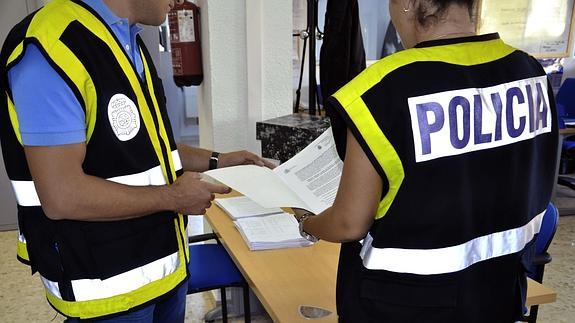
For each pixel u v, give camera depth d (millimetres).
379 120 691
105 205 899
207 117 2314
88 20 927
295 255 1389
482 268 819
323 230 847
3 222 3480
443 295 773
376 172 716
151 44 3377
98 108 902
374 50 3875
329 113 737
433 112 702
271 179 1235
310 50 2299
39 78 833
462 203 744
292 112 2371
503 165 779
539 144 851
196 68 2248
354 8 2352
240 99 2244
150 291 1035
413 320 779
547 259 1593
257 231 1505
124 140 949
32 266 999
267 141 1939
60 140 848
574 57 4637
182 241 1131
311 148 1283
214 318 2348
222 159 1505
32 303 2551
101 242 952
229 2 2111
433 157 709
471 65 742
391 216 741
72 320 1003
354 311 814
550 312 2439
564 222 3695
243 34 2168
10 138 931
